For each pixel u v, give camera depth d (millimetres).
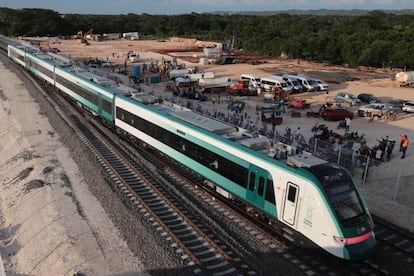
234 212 22141
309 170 17625
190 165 25766
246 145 21297
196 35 172250
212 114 45562
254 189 20312
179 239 19266
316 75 81562
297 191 17672
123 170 28406
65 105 49375
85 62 86562
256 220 21391
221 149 22625
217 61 96938
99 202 23672
